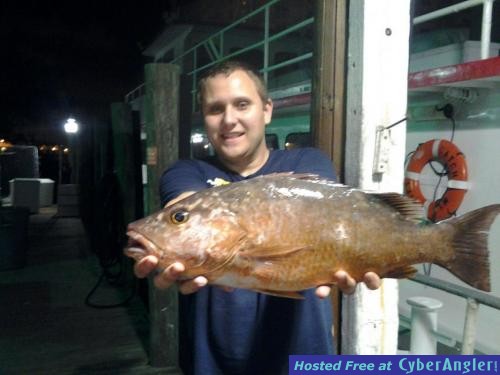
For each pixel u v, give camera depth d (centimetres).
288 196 171
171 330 500
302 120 685
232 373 200
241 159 208
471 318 243
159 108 477
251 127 202
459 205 440
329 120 278
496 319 412
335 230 170
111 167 969
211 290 201
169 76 478
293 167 212
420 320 325
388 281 274
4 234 877
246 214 169
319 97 280
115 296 732
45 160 3175
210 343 203
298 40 1477
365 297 270
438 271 467
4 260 881
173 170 218
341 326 280
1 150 2255
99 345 553
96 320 631
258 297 199
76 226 1413
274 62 1469
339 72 277
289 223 169
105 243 813
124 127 709
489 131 421
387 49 267
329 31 276
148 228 170
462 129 446
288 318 198
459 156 441
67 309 673
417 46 890
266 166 214
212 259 167
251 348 197
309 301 200
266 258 168
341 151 279
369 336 271
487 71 374
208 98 202
